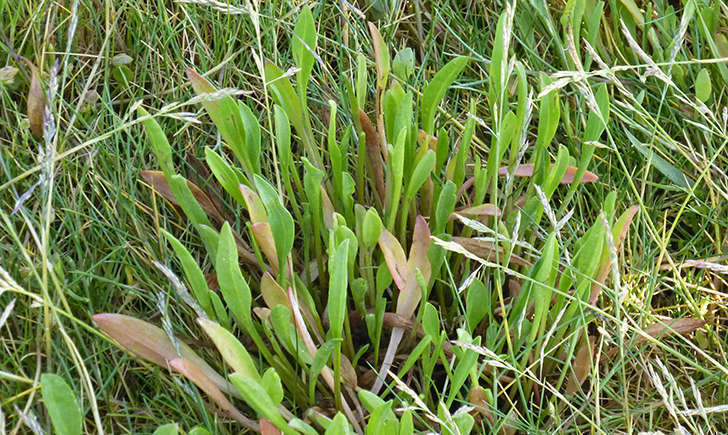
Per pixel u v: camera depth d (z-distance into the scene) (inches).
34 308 17.9
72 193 19.8
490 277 19.3
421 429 17.5
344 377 16.8
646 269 20.4
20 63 21.3
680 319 18.6
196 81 17.5
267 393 14.3
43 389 13.2
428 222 19.7
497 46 17.4
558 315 16.6
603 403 18.9
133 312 18.9
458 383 15.3
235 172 18.1
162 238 18.9
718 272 20.7
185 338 17.6
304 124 19.1
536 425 17.8
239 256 19.0
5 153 19.8
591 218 21.5
